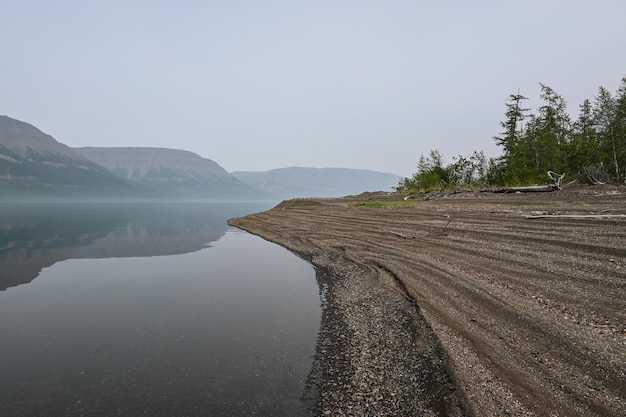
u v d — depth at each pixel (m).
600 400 3.35
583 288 6.03
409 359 4.75
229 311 7.56
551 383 3.71
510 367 4.09
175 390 4.38
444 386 3.97
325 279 9.83
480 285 6.82
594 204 11.42
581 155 20.83
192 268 12.59
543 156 22.81
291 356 5.29
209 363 5.12
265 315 7.25
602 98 21.62
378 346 5.32
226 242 19.91
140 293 9.22
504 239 9.62
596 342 4.38
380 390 4.13
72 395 4.28
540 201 13.63
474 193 18.84
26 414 3.87
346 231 16.19
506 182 21.91
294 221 22.58
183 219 46.91
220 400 4.13
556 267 7.09
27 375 4.83
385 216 17.09
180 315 7.36
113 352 5.56
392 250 11.19
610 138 21.03
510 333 4.92
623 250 6.93
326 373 4.71
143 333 6.36
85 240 22.12
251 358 5.27
